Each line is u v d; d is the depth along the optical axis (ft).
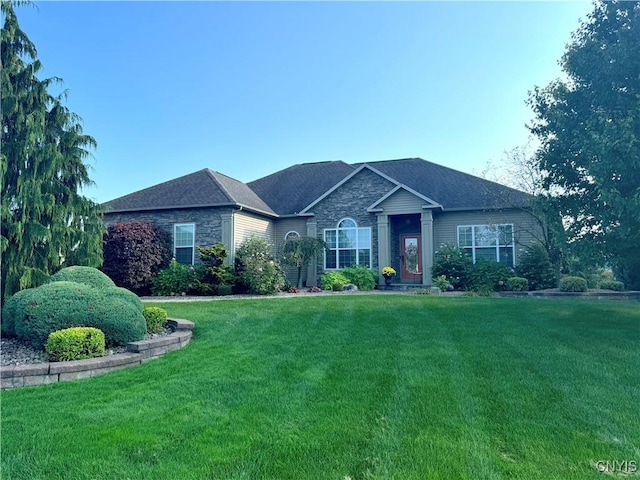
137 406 14.34
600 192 23.53
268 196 73.77
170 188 64.54
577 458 10.36
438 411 13.30
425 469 9.91
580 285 47.34
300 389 15.69
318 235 63.93
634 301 37.99
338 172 76.38
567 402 13.89
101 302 22.24
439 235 60.29
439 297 41.68
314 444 11.30
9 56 27.84
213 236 58.03
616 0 25.30
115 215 62.28
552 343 21.74
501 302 36.01
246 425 12.62
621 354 19.56
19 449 11.25
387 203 59.77
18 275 27.40
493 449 10.86
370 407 13.79
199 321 29.55
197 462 10.47
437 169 69.92
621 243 25.48
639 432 11.74
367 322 28.27
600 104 25.80
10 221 26.86
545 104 28.99
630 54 23.82
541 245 53.42
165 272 54.19
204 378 17.25
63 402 14.87
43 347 20.95
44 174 28.58
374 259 61.00
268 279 53.11
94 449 11.21
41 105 29.14
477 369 17.57
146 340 22.38
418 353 20.25
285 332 25.81
